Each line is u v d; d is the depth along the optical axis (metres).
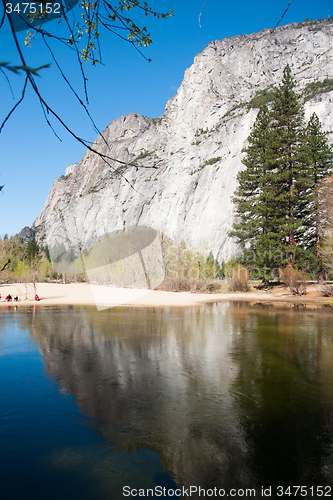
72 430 4.46
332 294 25.70
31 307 21.66
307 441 4.21
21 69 0.88
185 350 9.17
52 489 3.18
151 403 5.43
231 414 5.02
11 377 6.83
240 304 22.53
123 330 12.41
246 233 37.81
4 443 4.10
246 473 3.51
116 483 3.29
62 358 8.34
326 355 8.62
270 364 7.79
